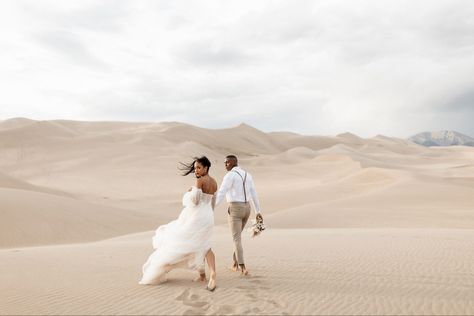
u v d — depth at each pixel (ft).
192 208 20.36
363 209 94.48
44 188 145.18
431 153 650.84
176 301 17.90
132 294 18.94
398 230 52.44
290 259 26.43
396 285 20.08
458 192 118.73
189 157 247.50
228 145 508.94
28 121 408.87
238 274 22.56
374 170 191.62
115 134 300.81
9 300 18.21
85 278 22.11
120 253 31.27
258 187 193.98
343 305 17.28
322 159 322.75
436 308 16.90
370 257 26.73
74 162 224.94
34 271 24.12
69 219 72.43
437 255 27.17
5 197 75.20
